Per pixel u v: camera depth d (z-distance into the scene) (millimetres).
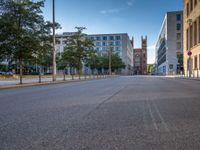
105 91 15891
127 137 4930
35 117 7004
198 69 44625
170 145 4398
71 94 13953
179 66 87188
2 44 21953
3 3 22906
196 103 9859
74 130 5496
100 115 7301
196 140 4703
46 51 25828
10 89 19719
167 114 7445
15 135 5090
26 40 22609
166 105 9336
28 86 23531
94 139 4789
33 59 24453
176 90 16312
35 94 14289
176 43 90875
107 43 132750
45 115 7312
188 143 4516
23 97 12609
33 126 5883
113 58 98875
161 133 5238
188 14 55250
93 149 4188
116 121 6449
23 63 25719
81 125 5988
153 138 4852
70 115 7309
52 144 4473
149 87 19641
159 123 6203
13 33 22078
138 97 12102
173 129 5582
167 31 91688
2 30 21859
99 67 96312
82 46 42406
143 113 7633
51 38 26031
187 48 56281
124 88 18688
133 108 8633
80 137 4930
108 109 8422
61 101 10641
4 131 5414
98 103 9953
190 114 7430
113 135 5078
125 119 6711
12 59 23781
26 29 23703
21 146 4363
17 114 7484
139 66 186875
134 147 4293
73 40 42031
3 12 23094
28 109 8445
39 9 24531
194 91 15438
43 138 4863
